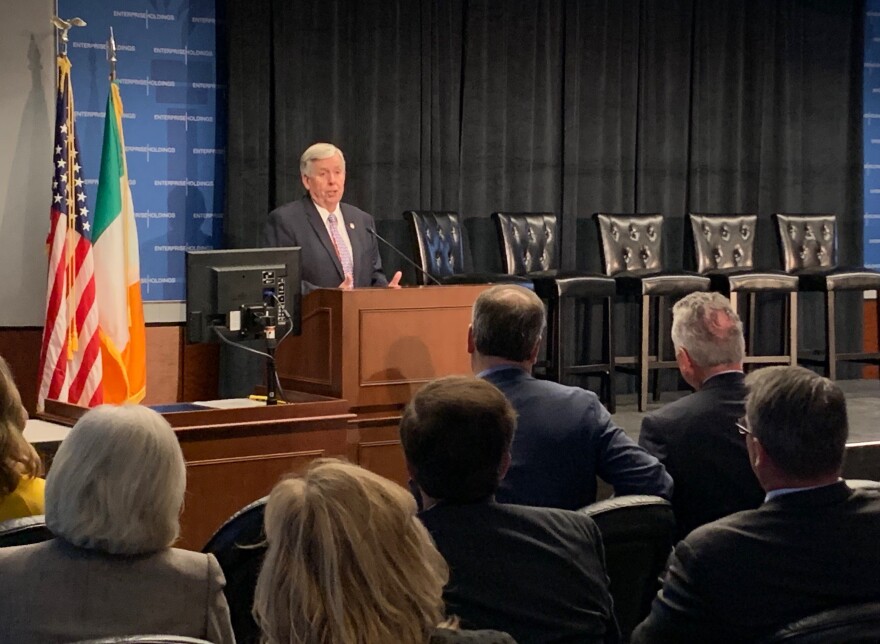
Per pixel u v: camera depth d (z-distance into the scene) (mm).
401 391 3631
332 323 3557
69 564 1596
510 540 1781
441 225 6152
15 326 5523
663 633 1813
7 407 2188
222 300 3363
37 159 5520
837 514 1763
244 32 5926
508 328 2584
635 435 5359
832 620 1539
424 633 1172
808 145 7449
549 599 1774
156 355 5867
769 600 1732
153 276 5875
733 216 6824
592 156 6934
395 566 1158
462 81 6605
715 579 1753
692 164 7145
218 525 3254
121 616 1583
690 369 2713
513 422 1832
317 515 1145
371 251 4941
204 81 5941
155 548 1638
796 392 1797
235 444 3268
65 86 5223
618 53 6953
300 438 3379
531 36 6742
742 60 7230
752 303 6832
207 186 5984
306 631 1123
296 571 1134
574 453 2531
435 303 3678
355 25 6301
